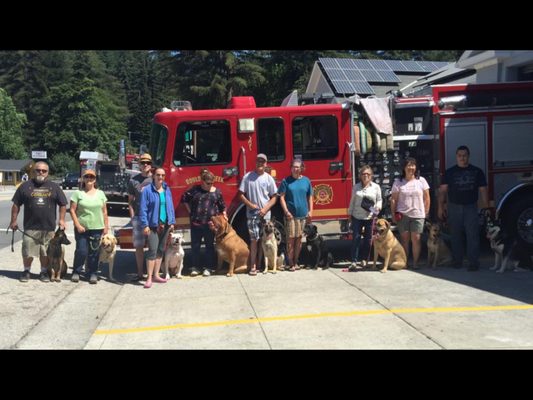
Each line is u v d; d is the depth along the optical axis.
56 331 5.96
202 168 8.99
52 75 97.44
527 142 9.31
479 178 8.52
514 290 7.21
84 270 9.16
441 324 5.77
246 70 39.91
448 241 9.50
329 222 9.23
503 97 9.27
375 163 9.40
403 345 5.16
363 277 8.35
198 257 8.90
